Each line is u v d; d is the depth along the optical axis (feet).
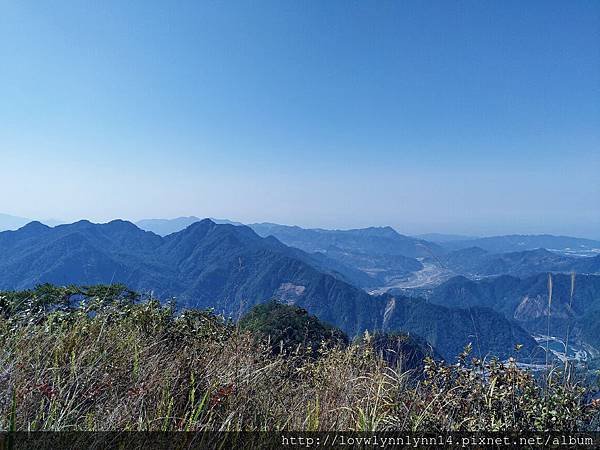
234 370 10.66
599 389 9.80
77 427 7.27
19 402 7.52
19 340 10.28
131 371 9.99
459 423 9.52
